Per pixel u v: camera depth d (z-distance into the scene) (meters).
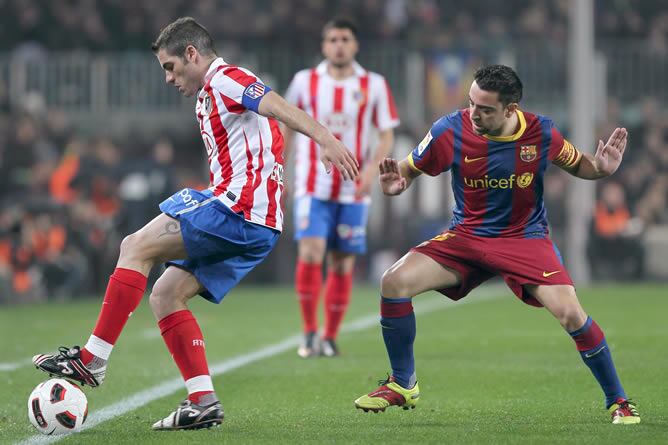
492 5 81.19
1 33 76.19
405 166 20.50
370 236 68.12
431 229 67.31
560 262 19.97
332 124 31.67
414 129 72.19
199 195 18.95
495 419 20.22
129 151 74.06
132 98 74.19
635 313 41.50
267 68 74.69
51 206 54.69
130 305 18.70
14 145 63.31
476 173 19.92
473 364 28.11
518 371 26.73
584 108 63.75
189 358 18.86
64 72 74.12
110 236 56.91
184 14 78.12
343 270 31.17
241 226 18.84
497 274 20.33
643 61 75.56
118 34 77.69
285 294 54.91
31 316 43.34
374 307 46.03
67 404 18.47
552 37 78.88
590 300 47.41
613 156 20.00
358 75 31.83
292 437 18.20
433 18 79.00
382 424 19.73
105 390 24.53
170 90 74.31
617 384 19.58
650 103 73.56
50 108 74.00
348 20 31.62
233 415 20.95
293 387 24.73
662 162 71.44
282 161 19.56
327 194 30.91
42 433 18.66
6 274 52.06
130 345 33.41
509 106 19.27
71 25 76.50
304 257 30.92
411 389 20.11
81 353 18.64
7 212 55.62
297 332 37.03
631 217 67.81
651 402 21.80
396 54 72.81
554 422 19.69
